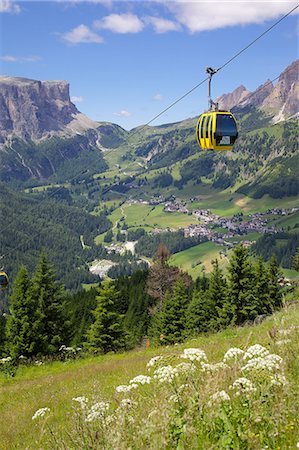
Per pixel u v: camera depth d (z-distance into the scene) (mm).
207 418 4637
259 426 4551
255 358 5668
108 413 5461
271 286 61469
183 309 59125
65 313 52656
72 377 21234
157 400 4980
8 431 11953
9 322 46531
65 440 5285
